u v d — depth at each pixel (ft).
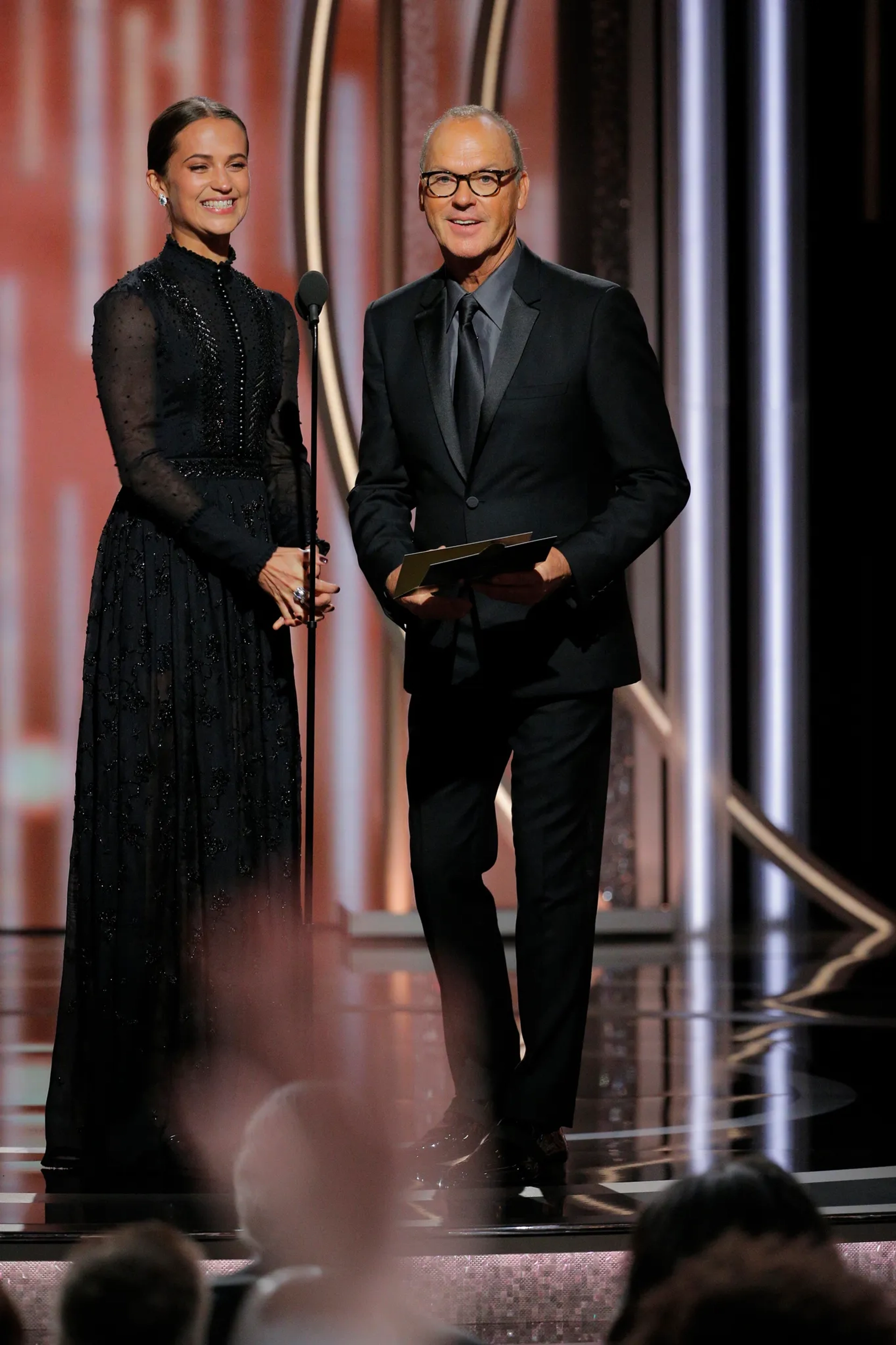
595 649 35.24
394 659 78.33
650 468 34.68
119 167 77.56
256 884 36.24
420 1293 28.76
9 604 77.05
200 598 36.32
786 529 82.84
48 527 77.20
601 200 80.38
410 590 31.37
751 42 81.92
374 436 36.73
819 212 82.94
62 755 77.41
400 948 73.72
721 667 80.89
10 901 77.25
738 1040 52.80
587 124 80.23
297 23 78.07
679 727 80.53
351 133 78.64
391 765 78.64
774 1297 12.03
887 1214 30.19
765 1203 17.40
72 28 77.15
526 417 34.96
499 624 35.12
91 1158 35.60
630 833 81.05
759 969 69.62
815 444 83.71
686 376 80.18
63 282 77.30
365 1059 48.06
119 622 36.32
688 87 80.02
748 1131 39.47
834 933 80.94
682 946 76.59
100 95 77.41
